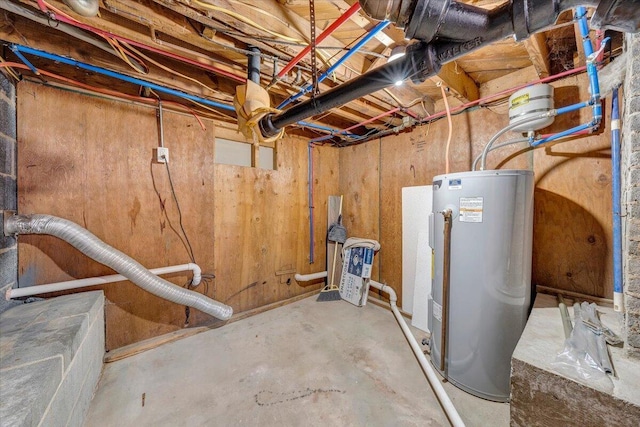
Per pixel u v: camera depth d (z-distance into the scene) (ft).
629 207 2.96
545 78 5.22
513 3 2.43
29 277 5.36
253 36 4.11
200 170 7.50
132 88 6.43
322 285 10.88
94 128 5.97
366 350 6.48
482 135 6.81
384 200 9.46
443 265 5.37
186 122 7.24
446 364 5.41
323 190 10.77
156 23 3.77
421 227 7.90
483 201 4.78
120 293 6.38
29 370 3.13
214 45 4.41
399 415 4.53
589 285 5.12
